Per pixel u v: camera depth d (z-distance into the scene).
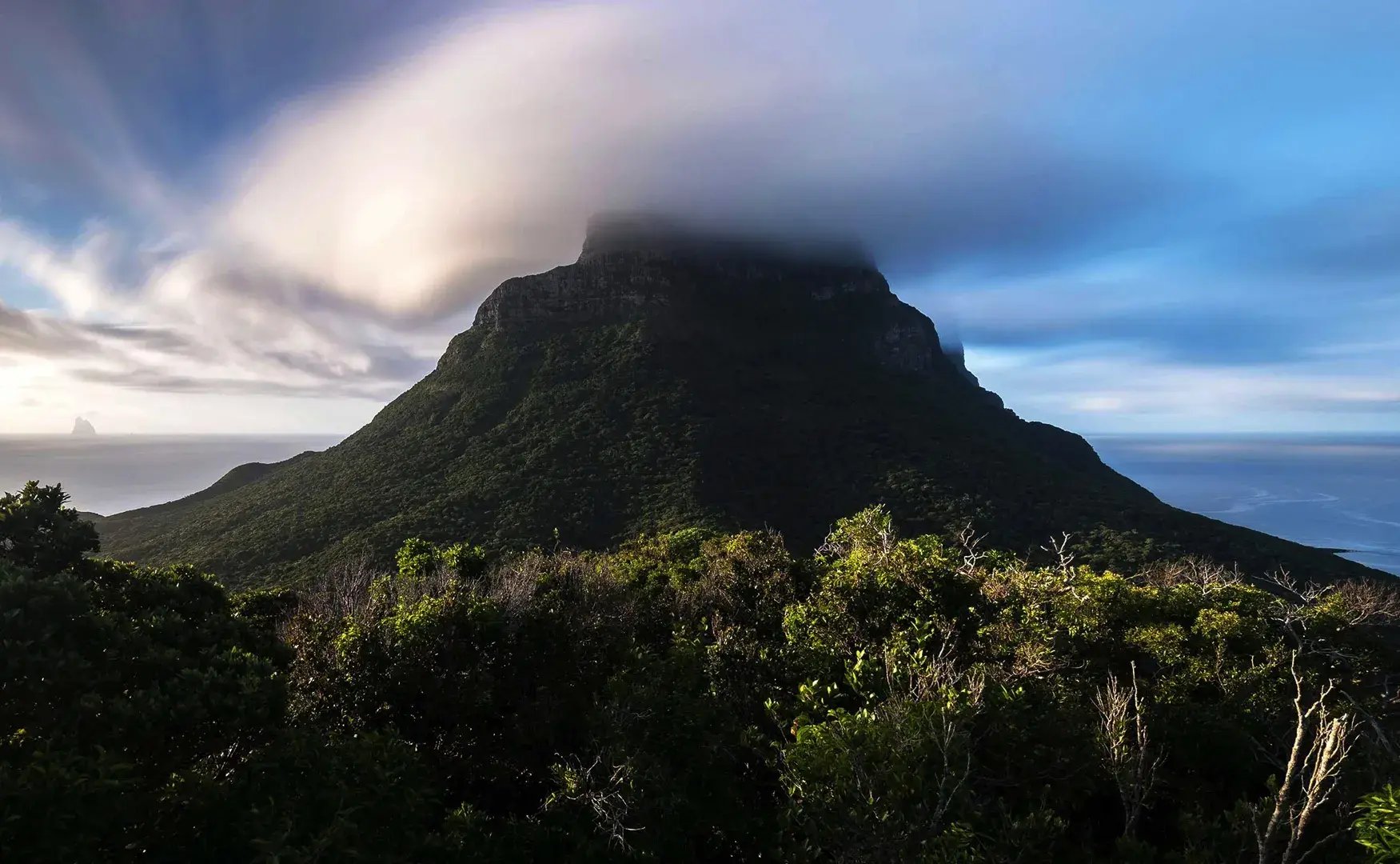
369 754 5.72
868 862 5.14
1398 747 9.27
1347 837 6.25
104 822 4.10
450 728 7.91
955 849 5.07
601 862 6.11
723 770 7.15
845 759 5.70
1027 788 6.96
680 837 6.46
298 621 8.96
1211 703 10.65
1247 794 8.38
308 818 4.78
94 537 7.03
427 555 18.64
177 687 5.34
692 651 9.27
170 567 7.84
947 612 9.73
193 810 4.82
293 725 6.36
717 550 16.94
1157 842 7.92
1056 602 12.84
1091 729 7.63
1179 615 14.41
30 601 5.12
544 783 8.03
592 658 9.16
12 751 4.50
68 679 4.94
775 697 8.80
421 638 7.86
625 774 6.49
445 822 6.29
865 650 8.70
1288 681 11.30
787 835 6.22
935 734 5.71
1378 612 15.74
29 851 3.67
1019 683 8.50
